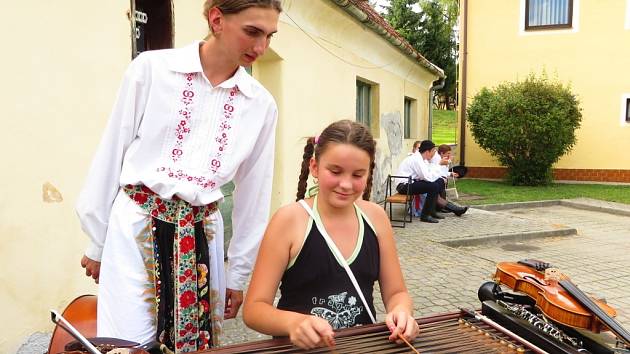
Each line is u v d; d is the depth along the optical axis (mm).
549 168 13891
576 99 13977
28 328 2881
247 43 1658
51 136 2980
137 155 1703
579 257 6242
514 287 1873
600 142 14570
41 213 2939
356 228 1748
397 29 27094
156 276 1728
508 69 15273
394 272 1818
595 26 14375
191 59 1704
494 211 9992
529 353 1424
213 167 1763
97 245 1779
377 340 1449
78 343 1374
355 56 8281
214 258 1850
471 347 1438
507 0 15062
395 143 10906
